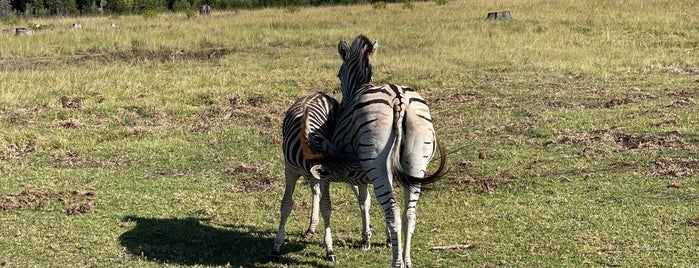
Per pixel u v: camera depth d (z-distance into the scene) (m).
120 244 7.87
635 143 11.38
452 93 15.34
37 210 8.97
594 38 21.83
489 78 16.77
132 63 19.91
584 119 12.91
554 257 7.23
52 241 7.92
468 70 17.75
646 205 8.74
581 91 15.34
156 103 14.52
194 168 10.91
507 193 9.43
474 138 12.05
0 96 14.84
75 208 8.95
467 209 8.87
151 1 42.62
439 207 8.97
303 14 31.95
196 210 9.02
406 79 16.69
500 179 9.91
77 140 12.16
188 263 7.36
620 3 27.59
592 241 7.61
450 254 7.41
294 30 25.38
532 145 11.59
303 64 18.98
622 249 7.39
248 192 9.77
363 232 7.65
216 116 13.90
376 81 16.53
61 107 14.25
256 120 13.58
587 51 19.97
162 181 10.21
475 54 19.78
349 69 7.81
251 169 10.72
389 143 6.19
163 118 13.73
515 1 31.27
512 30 23.58
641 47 20.45
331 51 21.61
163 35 24.36
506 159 10.88
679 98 14.36
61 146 11.91
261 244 7.91
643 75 16.84
